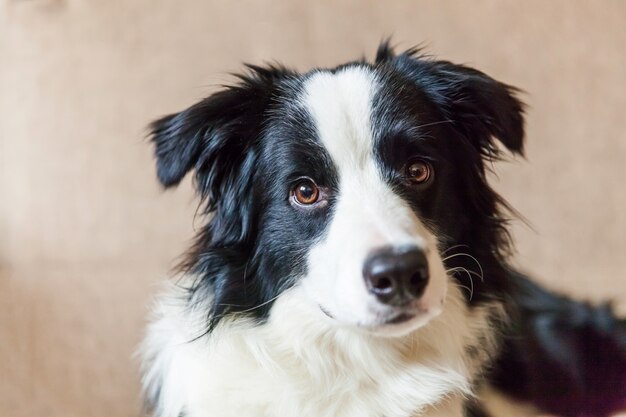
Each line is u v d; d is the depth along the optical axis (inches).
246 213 65.4
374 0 101.0
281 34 100.7
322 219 60.7
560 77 101.7
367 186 59.7
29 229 97.3
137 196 99.0
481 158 69.3
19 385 82.4
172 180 63.8
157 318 76.2
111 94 98.3
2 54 97.0
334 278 56.4
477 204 68.2
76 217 98.0
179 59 99.2
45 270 96.7
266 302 65.1
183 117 64.1
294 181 62.4
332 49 101.4
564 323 85.4
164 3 98.9
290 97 65.2
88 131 98.1
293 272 62.9
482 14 101.1
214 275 67.0
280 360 65.8
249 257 65.7
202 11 99.5
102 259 98.2
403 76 66.5
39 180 97.3
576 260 101.7
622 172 101.6
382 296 52.6
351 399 66.1
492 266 69.6
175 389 68.8
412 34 101.7
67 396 83.7
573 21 100.9
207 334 66.8
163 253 99.0
